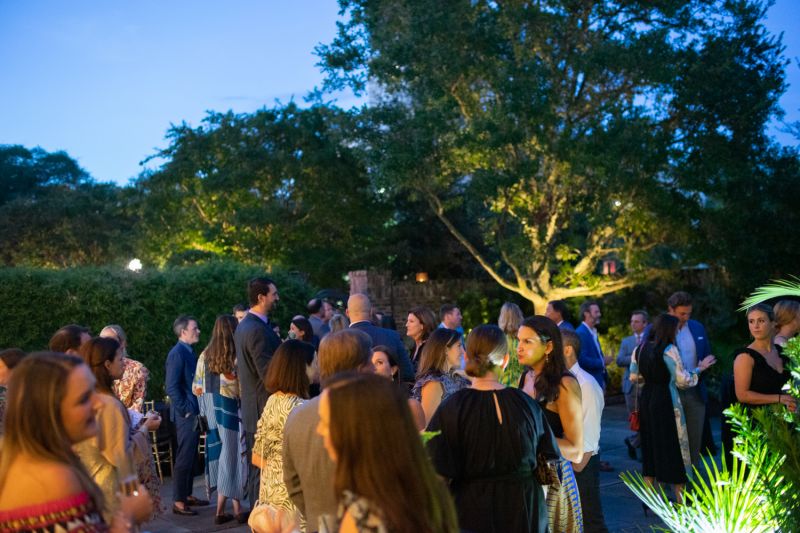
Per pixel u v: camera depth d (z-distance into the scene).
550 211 16.94
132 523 2.33
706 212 16.34
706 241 16.28
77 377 2.27
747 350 5.59
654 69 15.30
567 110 16.45
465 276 22.92
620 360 9.66
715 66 16.03
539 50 16.53
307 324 8.09
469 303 20.19
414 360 6.90
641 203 15.59
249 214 20.98
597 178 15.46
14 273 11.13
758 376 5.52
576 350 4.91
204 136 22.41
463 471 3.63
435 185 17.00
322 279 22.20
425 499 1.95
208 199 22.23
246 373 6.14
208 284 12.62
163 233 23.00
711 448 7.47
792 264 15.93
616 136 15.15
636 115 15.55
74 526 2.14
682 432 6.41
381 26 17.30
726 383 5.99
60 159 49.97
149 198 22.78
